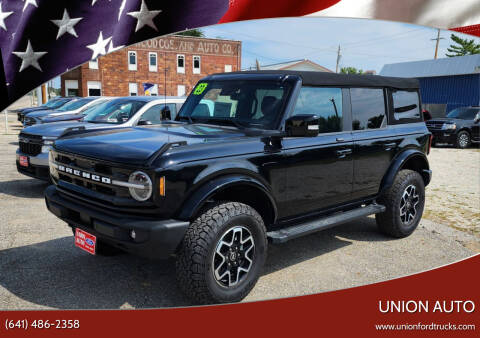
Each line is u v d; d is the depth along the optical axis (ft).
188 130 11.64
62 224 16.30
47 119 28.66
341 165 13.12
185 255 9.19
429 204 21.79
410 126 16.44
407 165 16.92
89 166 10.02
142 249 8.81
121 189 9.27
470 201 22.56
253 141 10.66
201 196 9.27
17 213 17.72
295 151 11.54
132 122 21.22
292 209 11.82
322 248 14.66
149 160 8.96
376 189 14.93
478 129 50.90
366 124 14.47
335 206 13.46
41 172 20.58
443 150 48.44
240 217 9.73
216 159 9.71
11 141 45.01
